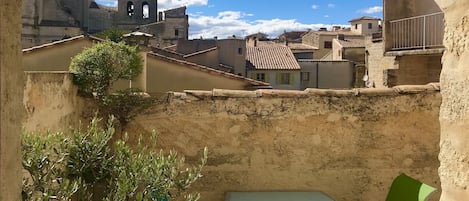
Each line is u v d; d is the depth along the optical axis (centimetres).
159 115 482
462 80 156
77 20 5006
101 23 5828
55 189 328
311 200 445
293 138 482
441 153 173
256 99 482
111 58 493
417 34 1282
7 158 149
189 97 482
